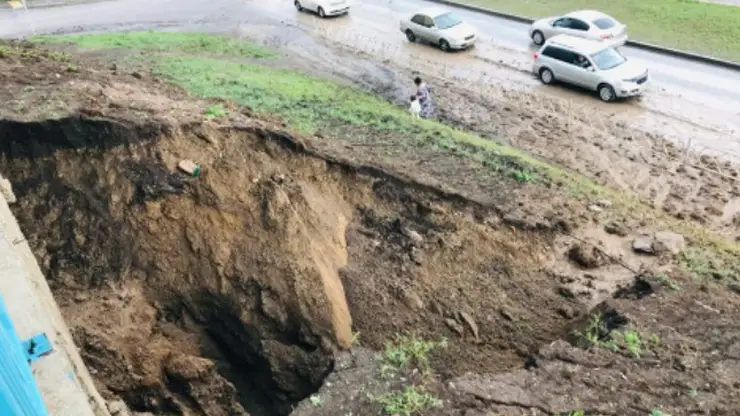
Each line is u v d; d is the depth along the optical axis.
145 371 9.40
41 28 24.53
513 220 11.50
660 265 11.00
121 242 10.27
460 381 8.48
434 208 11.52
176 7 27.34
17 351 5.48
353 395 8.48
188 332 10.12
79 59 16.75
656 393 8.23
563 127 17.22
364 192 11.70
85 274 10.07
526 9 25.70
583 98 18.86
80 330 9.39
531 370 8.68
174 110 11.90
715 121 17.11
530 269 10.99
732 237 12.95
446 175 12.59
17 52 14.24
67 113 10.65
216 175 10.86
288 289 9.99
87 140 10.57
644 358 8.79
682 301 9.97
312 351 9.59
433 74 20.61
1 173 10.23
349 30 24.67
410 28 23.31
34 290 7.29
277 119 13.69
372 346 9.56
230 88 15.48
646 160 15.66
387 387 8.62
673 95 18.55
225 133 11.44
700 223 13.41
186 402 9.45
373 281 10.41
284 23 25.33
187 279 10.25
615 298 10.31
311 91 16.75
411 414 7.99
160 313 10.15
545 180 12.99
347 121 14.48
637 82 18.25
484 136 16.61
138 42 20.92
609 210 12.43
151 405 9.29
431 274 10.62
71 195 10.36
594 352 8.92
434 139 14.05
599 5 25.42
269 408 9.76
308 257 10.24
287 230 10.41
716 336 9.17
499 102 18.67
